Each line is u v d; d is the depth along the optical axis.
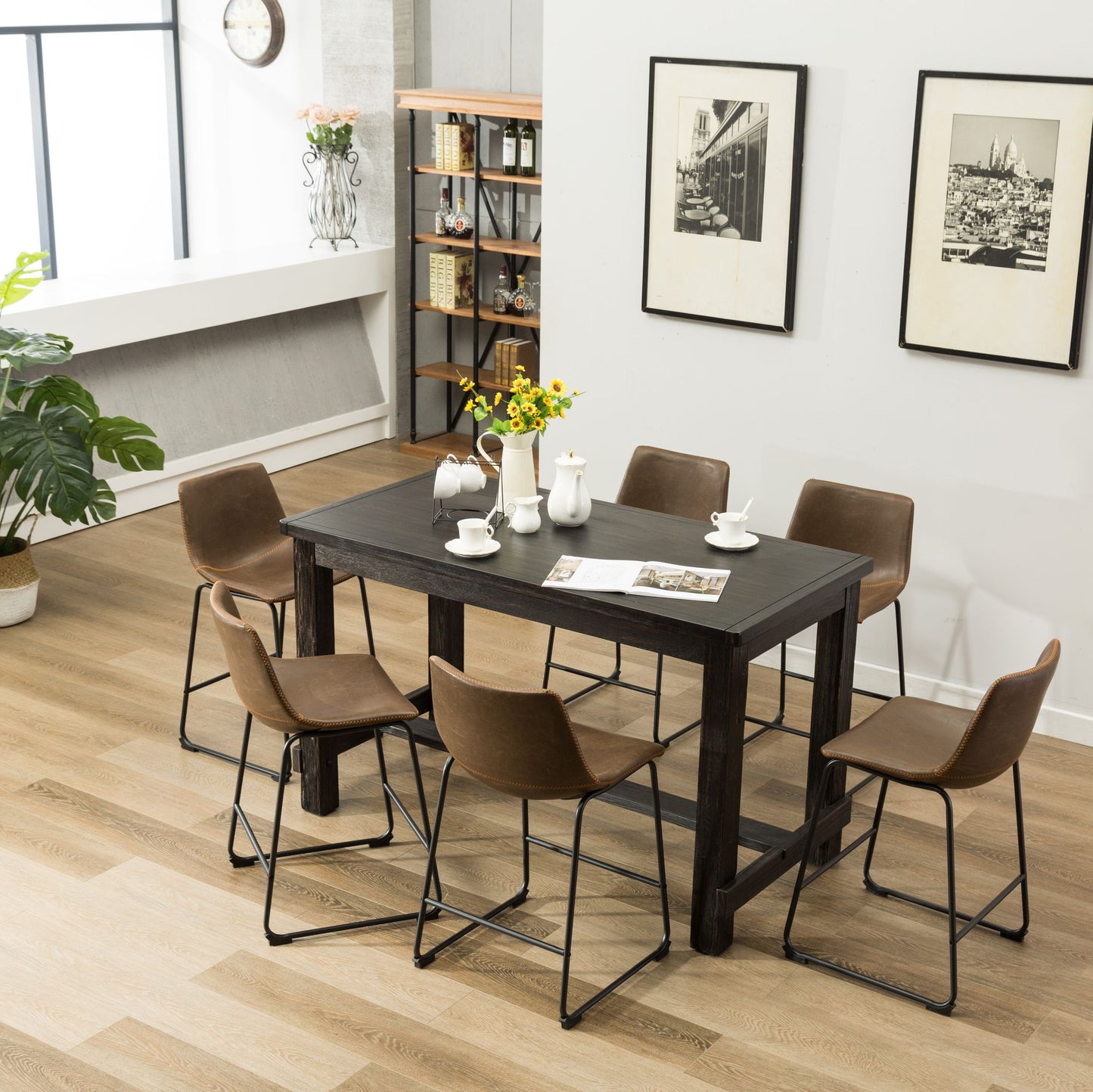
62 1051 3.17
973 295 4.54
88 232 9.48
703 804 3.48
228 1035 3.23
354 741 4.21
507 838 4.10
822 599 3.68
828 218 4.79
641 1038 3.24
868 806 4.32
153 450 5.69
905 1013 3.35
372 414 8.05
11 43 9.45
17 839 4.03
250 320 7.46
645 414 5.42
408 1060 3.16
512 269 7.69
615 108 5.17
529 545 3.98
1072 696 4.72
